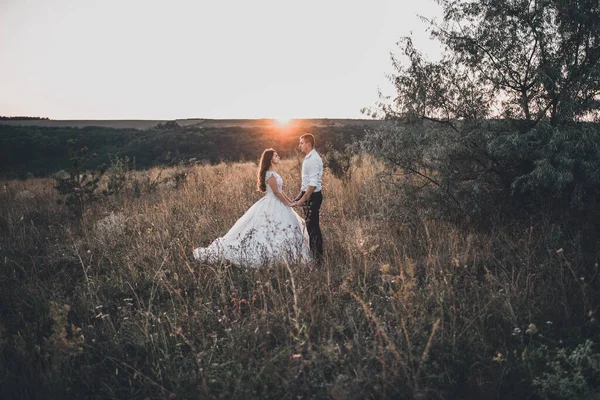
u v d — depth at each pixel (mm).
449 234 4625
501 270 3775
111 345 3021
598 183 4285
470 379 2395
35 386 2557
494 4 4852
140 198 8688
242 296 3775
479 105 4961
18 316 3602
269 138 46656
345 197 7117
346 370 2430
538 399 2303
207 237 5574
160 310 3488
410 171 5477
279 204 4867
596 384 2354
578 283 3145
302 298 3346
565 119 4457
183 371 2758
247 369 2600
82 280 4418
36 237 6035
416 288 3449
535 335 2793
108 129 55000
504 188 4996
